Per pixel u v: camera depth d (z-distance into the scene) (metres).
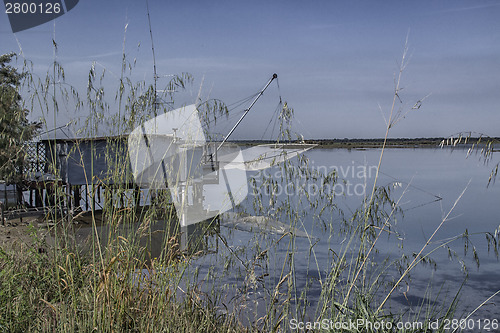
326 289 3.71
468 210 16.14
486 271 7.63
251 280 4.01
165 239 3.68
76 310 3.22
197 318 3.83
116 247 3.31
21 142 4.29
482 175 32.25
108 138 3.78
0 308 3.50
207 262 4.61
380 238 8.78
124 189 3.64
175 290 3.51
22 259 4.74
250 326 3.80
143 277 3.43
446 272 7.39
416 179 27.17
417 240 9.49
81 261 3.96
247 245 4.73
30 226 5.12
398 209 4.26
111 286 3.12
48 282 4.14
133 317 3.18
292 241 4.13
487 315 5.61
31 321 3.52
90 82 3.91
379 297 4.44
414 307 5.15
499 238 3.56
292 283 3.81
